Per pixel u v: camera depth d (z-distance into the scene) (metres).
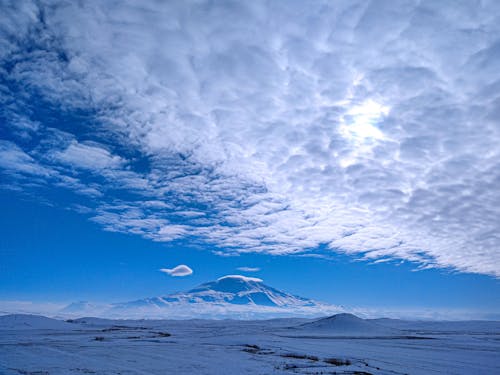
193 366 36.12
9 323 140.00
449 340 83.69
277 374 31.53
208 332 119.94
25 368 34.25
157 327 175.62
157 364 37.34
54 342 67.75
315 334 109.69
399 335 108.06
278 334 106.19
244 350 54.16
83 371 32.38
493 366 37.31
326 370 34.03
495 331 150.62
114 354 46.72
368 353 49.97
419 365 37.72
